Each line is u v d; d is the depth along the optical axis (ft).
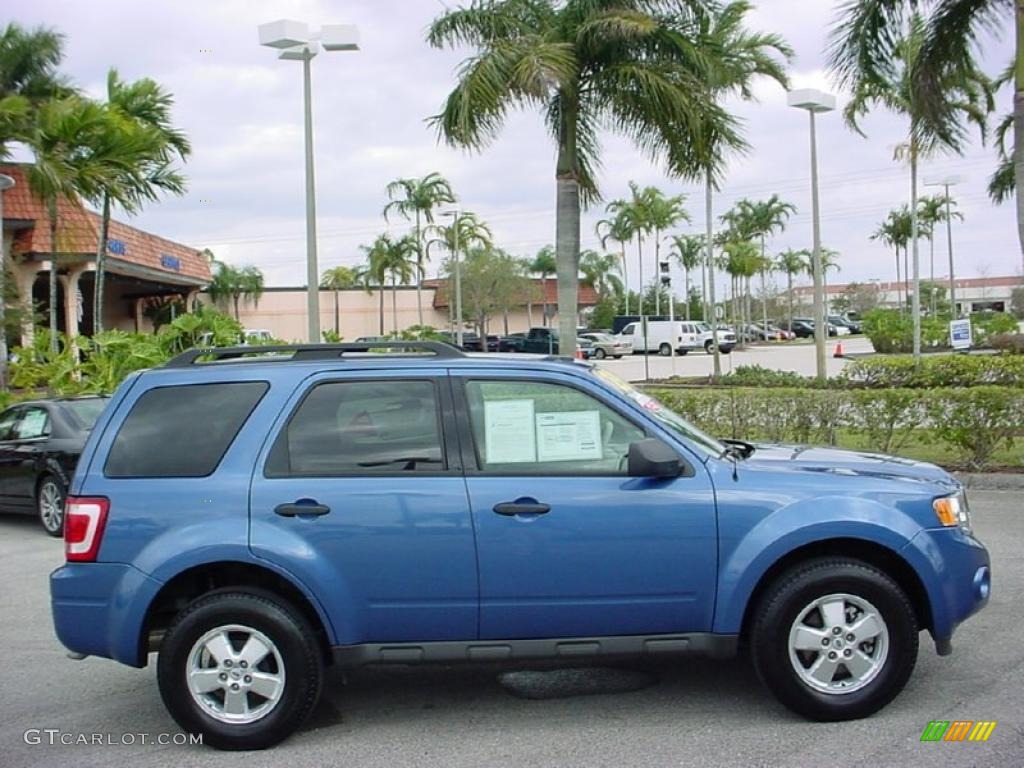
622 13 51.96
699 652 15.87
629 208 175.42
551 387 16.37
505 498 15.64
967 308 319.27
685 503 15.67
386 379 16.44
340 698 17.94
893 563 16.37
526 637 15.84
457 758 15.12
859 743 15.06
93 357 59.26
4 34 101.76
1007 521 31.40
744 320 258.16
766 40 72.28
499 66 49.57
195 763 15.33
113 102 81.20
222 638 15.70
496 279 190.08
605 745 15.39
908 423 39.19
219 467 15.93
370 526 15.56
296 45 58.23
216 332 66.13
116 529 15.71
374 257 183.01
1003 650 19.19
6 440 37.76
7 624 23.80
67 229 99.09
